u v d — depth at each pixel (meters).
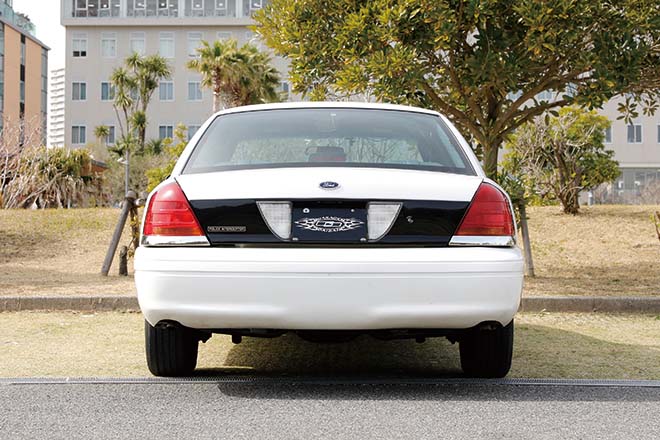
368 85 8.81
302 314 3.60
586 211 16.06
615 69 8.98
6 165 22.20
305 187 3.70
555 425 3.34
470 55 9.14
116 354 5.08
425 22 8.42
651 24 8.73
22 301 7.07
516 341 5.61
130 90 51.94
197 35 54.97
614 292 8.06
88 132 55.50
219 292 3.62
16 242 13.53
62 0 55.19
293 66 9.60
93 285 8.62
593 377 4.43
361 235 3.67
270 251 3.63
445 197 3.76
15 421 3.41
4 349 5.25
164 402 3.74
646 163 48.28
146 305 3.73
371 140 4.18
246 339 5.64
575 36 8.52
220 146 4.16
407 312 3.61
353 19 8.56
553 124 17.05
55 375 4.43
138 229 10.08
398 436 3.16
